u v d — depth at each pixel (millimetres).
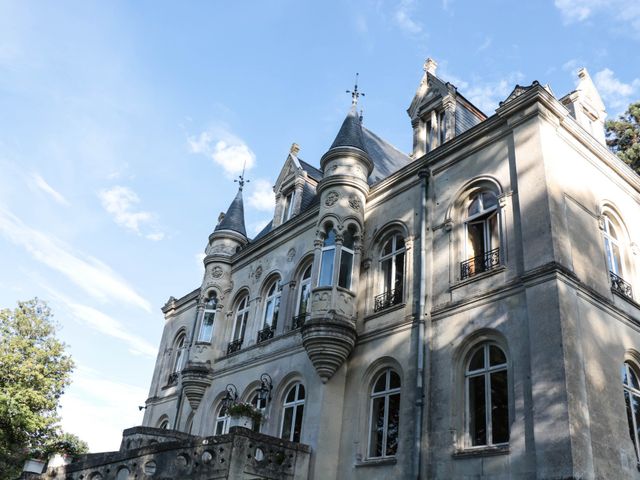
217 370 22375
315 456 15031
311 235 20422
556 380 10914
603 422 11156
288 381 18250
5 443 30062
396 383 15023
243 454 13477
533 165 13477
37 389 33375
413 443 13250
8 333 35312
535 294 12062
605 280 13453
